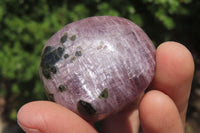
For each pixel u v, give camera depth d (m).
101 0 0.27
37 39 0.27
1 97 0.33
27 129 0.17
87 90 0.17
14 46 0.28
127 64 0.17
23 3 0.27
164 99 0.18
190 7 0.29
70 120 0.17
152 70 0.18
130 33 0.18
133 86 0.17
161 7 0.27
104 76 0.17
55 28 0.27
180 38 0.33
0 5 0.27
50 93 0.18
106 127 0.22
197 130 0.30
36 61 0.27
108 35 0.17
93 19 0.18
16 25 0.27
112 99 0.17
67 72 0.17
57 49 0.18
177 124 0.18
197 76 0.34
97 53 0.17
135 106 0.21
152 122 0.18
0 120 0.31
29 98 0.29
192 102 0.32
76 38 0.18
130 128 0.22
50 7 0.28
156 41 0.29
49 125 0.17
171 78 0.19
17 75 0.28
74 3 0.28
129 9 0.27
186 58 0.19
